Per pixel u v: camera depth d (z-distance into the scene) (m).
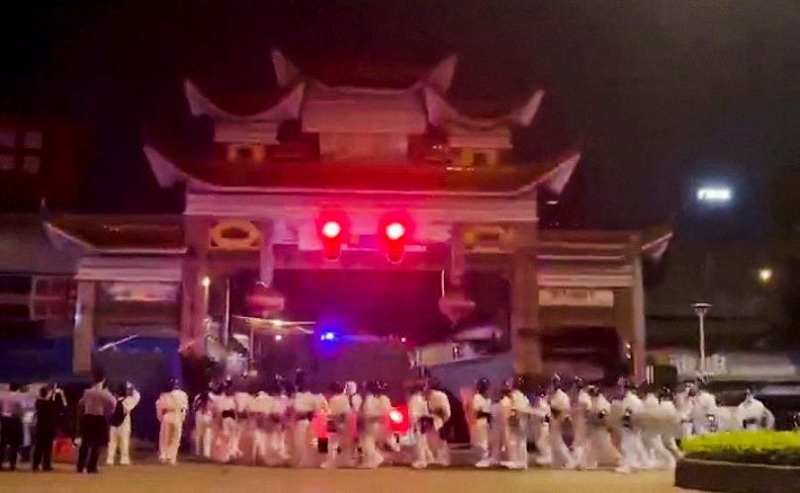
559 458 26.98
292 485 21.44
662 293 45.28
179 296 37.41
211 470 25.80
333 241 23.19
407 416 28.00
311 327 40.22
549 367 38.47
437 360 41.00
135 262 37.41
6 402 25.30
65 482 21.78
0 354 38.59
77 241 37.09
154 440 33.72
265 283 32.75
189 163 32.44
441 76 34.31
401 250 23.06
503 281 39.50
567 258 38.34
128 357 34.47
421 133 35.00
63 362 38.69
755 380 42.81
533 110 35.03
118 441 27.70
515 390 27.47
